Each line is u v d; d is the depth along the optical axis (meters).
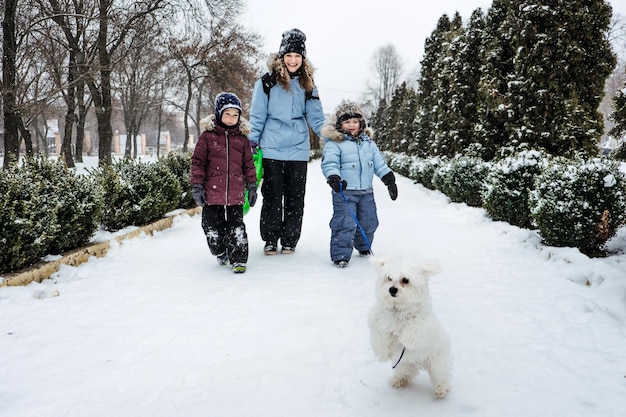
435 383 2.48
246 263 5.40
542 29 9.52
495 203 7.68
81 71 17.94
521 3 9.94
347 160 5.38
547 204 5.59
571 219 5.35
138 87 32.69
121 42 20.28
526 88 9.70
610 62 9.30
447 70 16.58
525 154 7.48
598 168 5.31
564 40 9.12
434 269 2.43
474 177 10.24
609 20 9.15
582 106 9.36
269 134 5.81
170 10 19.92
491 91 11.24
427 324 2.39
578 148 9.41
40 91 17.61
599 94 9.48
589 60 9.27
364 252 5.91
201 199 5.02
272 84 5.75
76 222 5.43
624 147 8.53
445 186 12.37
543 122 9.62
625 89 8.32
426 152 22.39
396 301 2.35
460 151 15.17
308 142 6.04
